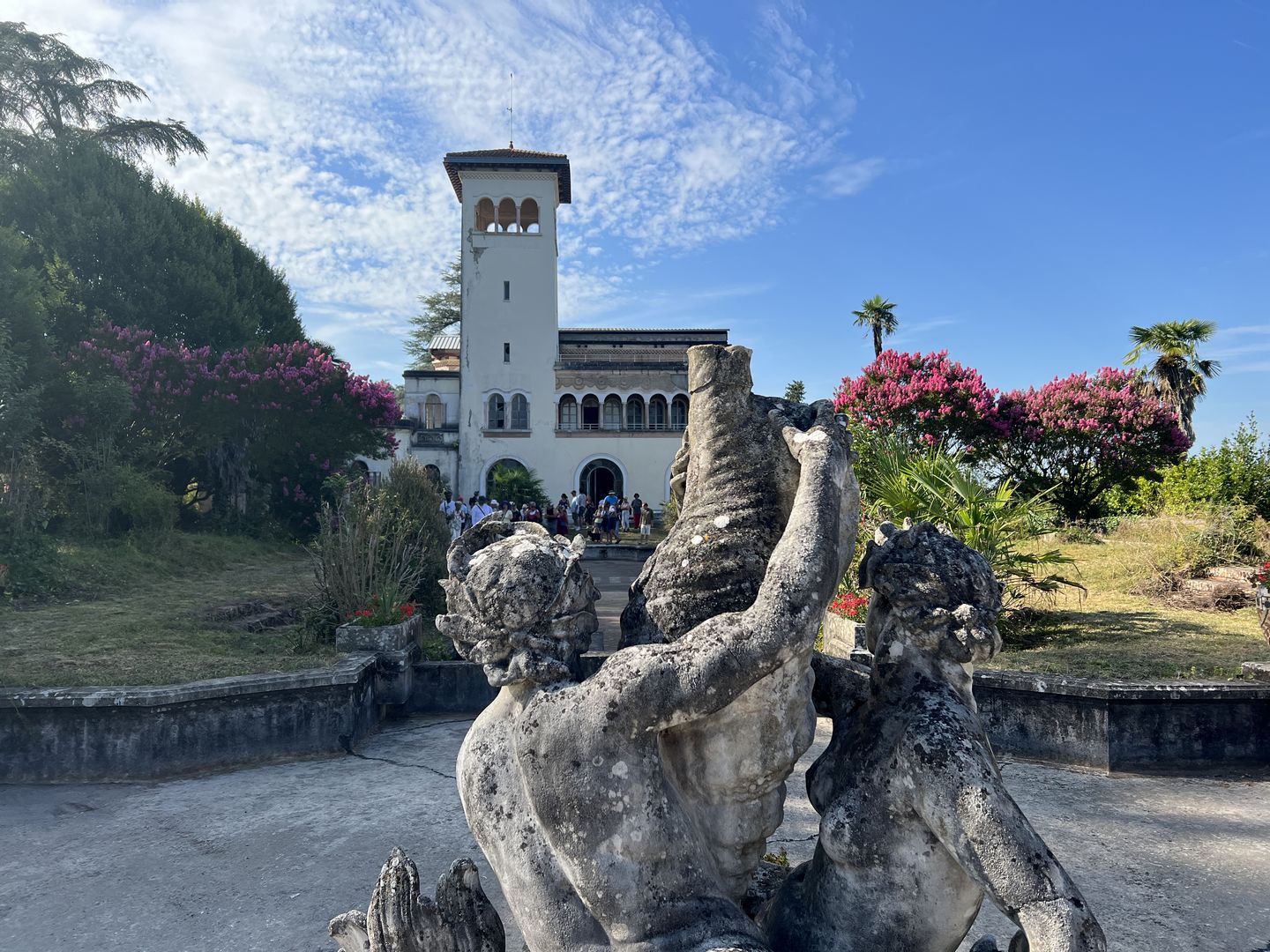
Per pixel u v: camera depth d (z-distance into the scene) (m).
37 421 11.72
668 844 1.52
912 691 1.62
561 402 37.69
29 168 19.84
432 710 7.22
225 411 18.36
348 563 8.05
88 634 7.73
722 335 39.69
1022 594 8.77
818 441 1.74
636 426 37.94
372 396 20.91
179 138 24.70
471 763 1.76
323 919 3.57
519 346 37.03
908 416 18.81
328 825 4.64
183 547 13.97
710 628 1.57
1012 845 1.38
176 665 6.61
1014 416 19.19
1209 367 26.61
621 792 1.51
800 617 1.51
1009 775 5.42
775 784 1.73
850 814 1.59
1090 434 18.84
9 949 3.34
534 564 1.69
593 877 1.51
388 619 7.29
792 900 1.76
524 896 1.65
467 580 1.73
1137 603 9.26
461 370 37.00
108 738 5.43
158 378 17.47
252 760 5.76
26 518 10.56
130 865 4.11
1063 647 7.31
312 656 7.21
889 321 36.06
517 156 36.78
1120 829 4.46
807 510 1.63
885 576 1.67
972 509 8.12
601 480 39.75
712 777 1.68
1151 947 3.25
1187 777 5.35
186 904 3.71
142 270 19.84
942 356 19.64
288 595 11.40
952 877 1.53
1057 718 5.66
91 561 11.34
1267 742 5.51
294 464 20.48
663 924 1.49
